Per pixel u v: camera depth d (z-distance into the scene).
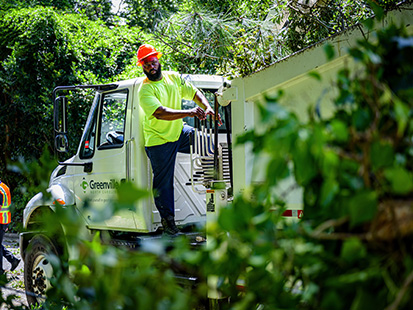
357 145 1.07
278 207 1.35
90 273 1.25
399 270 1.06
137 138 4.63
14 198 10.98
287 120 0.99
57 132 5.00
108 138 5.00
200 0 6.47
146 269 1.16
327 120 1.14
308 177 1.02
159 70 4.62
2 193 6.17
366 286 1.04
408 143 1.11
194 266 1.32
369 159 1.04
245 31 6.22
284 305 1.18
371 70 1.17
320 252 1.11
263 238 1.10
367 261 1.07
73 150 10.44
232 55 6.28
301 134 0.98
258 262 1.15
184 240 1.24
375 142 1.02
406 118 1.00
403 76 1.26
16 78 11.00
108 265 1.15
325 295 1.07
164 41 7.28
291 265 1.14
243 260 1.19
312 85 2.71
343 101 1.18
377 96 1.13
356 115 1.08
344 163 1.05
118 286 1.13
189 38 6.57
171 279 1.16
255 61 6.00
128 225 4.70
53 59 11.06
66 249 1.40
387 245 1.07
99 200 5.01
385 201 1.05
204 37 6.14
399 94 1.18
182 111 4.30
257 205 1.19
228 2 6.64
